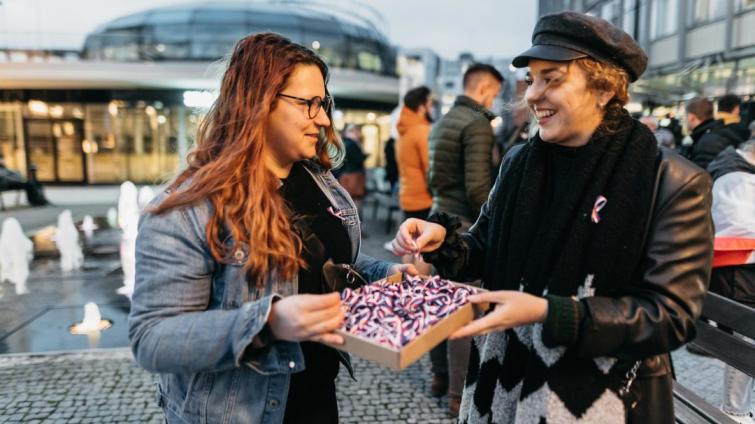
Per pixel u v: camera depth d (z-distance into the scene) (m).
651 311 0.94
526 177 1.21
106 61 15.79
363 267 1.46
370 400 2.71
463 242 1.37
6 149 16.17
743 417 2.38
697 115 4.62
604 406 1.02
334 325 0.91
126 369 3.08
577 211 1.07
